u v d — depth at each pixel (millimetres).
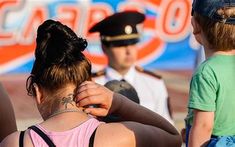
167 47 15289
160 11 15148
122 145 3635
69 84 3674
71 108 3666
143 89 7270
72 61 3668
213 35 4023
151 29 15164
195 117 3934
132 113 3951
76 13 14734
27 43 14852
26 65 14961
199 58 9148
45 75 3650
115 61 7234
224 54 4020
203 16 4066
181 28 15258
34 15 14742
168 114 7332
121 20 7246
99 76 7289
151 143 3793
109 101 3775
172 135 4031
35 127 3627
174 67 15375
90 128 3621
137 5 14992
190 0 15164
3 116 4211
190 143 3912
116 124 3729
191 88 3996
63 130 3588
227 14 3973
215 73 3941
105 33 7242
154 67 15219
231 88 3928
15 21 14734
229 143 3746
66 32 3717
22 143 3564
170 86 15445
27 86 3742
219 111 3941
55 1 14711
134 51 7285
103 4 14789
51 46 3672
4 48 14789
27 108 14742
